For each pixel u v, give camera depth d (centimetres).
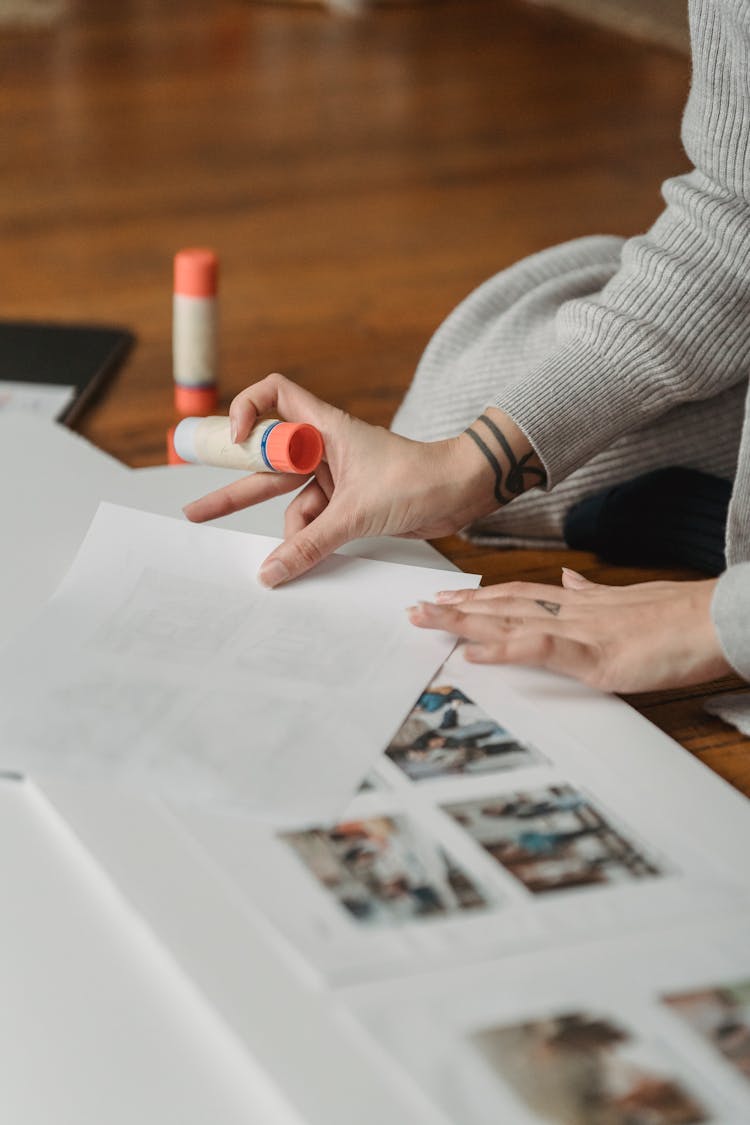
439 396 148
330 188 284
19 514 127
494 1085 67
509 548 148
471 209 274
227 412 185
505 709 100
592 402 121
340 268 241
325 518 114
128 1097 67
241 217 265
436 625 102
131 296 225
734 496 114
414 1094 66
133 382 194
